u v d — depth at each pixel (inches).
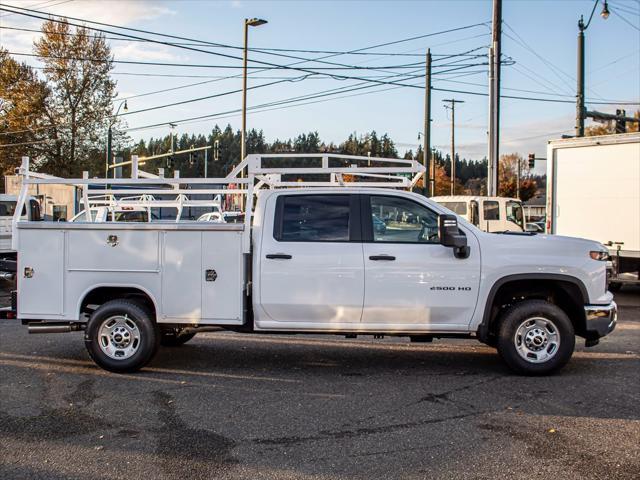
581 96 983.0
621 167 548.4
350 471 172.7
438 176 3459.6
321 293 272.4
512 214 751.7
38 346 342.6
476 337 283.0
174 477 169.2
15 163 1834.4
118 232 280.2
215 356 318.7
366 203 278.8
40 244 284.7
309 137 5201.8
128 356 279.9
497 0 809.5
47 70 1822.1
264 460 180.5
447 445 191.6
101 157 1899.6
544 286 282.7
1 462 179.6
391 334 277.1
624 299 558.3
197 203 402.6
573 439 195.8
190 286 276.5
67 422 215.0
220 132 5531.5
